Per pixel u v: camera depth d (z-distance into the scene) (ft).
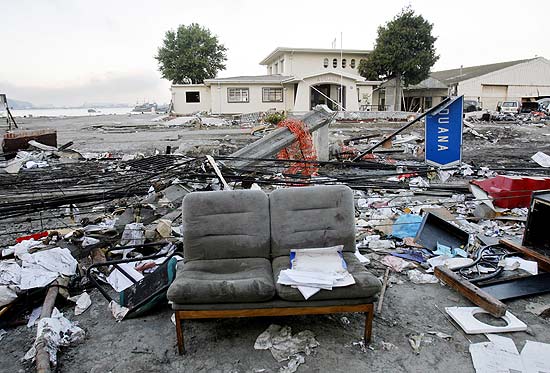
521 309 10.19
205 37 121.80
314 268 8.93
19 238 14.44
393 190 21.97
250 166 24.91
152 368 8.14
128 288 10.58
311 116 30.96
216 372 7.99
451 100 24.23
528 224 12.84
